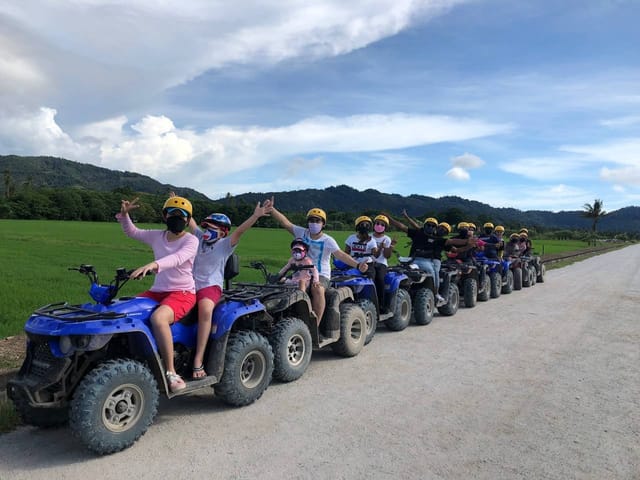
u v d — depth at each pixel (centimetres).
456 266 1224
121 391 441
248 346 547
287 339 625
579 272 2430
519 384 638
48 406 426
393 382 638
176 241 509
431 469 414
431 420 517
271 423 504
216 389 535
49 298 1083
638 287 1742
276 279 741
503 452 447
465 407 555
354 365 716
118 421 438
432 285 1068
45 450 441
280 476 399
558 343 862
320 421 510
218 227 559
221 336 521
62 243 3322
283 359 617
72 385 441
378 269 902
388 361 739
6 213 8831
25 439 464
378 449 449
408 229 1129
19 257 2220
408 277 983
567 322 1055
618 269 2642
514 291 1628
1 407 500
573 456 442
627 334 940
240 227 561
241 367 540
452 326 1012
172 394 472
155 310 475
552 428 502
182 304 489
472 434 484
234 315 532
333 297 726
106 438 423
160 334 463
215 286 536
